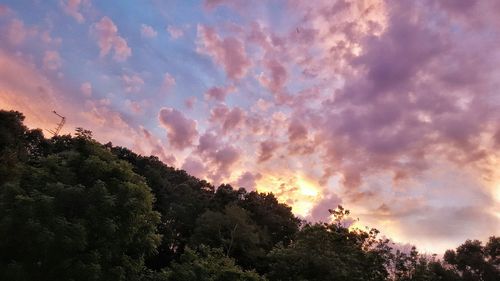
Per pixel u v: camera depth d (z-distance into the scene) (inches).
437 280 2469.2
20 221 673.6
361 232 1665.8
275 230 2881.4
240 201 3002.0
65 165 828.0
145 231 859.4
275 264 1460.4
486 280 2694.4
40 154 2541.8
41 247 676.1
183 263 1099.3
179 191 3117.6
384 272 1641.2
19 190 730.8
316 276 1403.8
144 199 832.3
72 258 709.9
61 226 689.6
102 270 763.4
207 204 2940.5
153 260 2431.1
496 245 2748.5
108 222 749.3
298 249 1472.7
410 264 1815.9
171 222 2817.4
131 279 837.2
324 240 1497.3
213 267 1080.8
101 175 828.6
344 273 1368.1
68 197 741.3
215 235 2411.4
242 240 2347.4
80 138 894.4
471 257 2723.9
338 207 1653.5
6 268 665.6
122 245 812.0
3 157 1266.0
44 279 701.3
